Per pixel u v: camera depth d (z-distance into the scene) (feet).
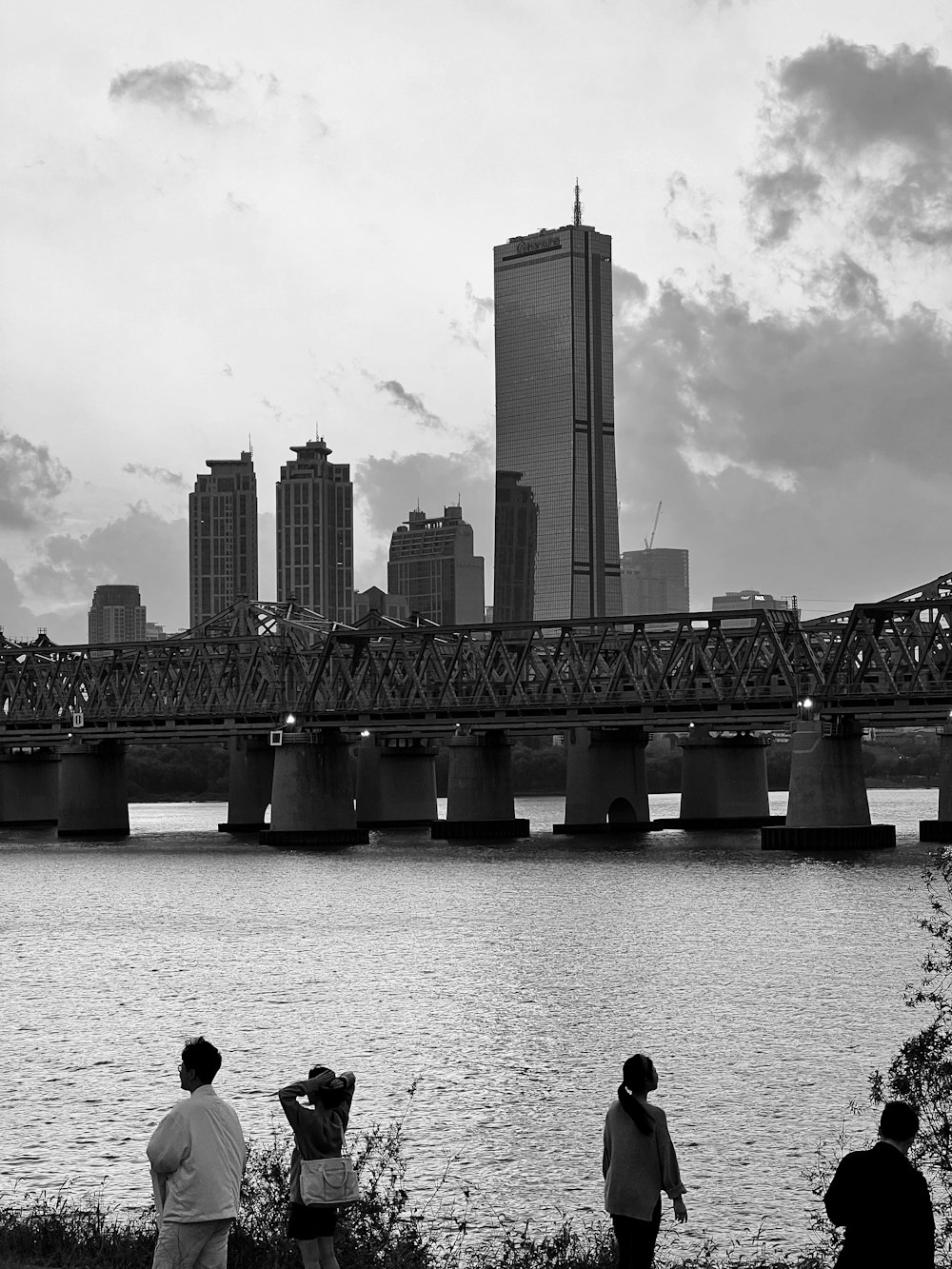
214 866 589.73
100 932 411.75
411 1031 267.59
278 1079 230.89
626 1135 97.04
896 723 607.37
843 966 330.54
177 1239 84.89
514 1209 165.17
